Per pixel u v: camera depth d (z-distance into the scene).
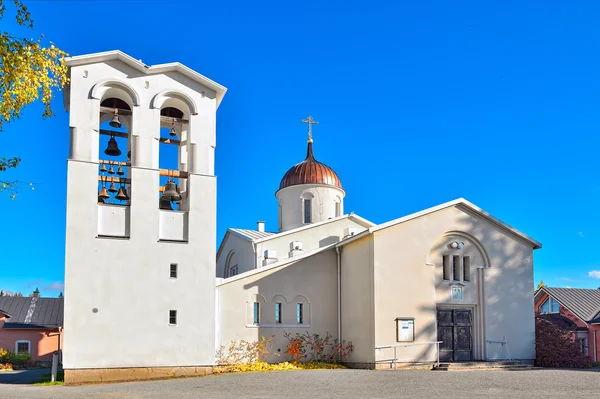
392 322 25.30
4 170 14.77
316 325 27.59
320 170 37.81
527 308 27.72
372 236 25.75
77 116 22.34
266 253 30.80
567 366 27.39
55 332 45.69
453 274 27.20
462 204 27.33
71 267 21.55
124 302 22.08
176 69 23.98
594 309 43.19
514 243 28.12
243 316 26.19
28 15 14.05
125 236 22.47
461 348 26.70
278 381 19.06
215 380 19.95
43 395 16.47
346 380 19.08
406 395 15.55
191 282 23.17
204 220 23.75
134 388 18.17
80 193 22.00
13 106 14.20
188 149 24.09
